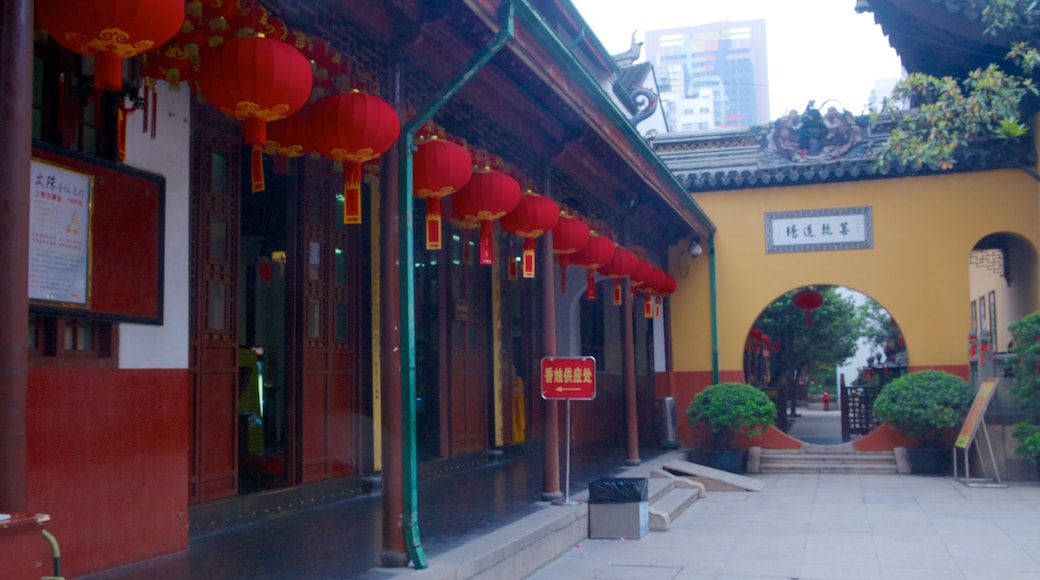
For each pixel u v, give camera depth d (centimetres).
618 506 918
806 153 1650
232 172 748
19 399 331
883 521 1023
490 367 1273
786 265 1656
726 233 1692
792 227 1661
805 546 877
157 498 580
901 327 1588
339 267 920
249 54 457
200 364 706
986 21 1247
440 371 1130
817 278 1638
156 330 579
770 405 1490
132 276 554
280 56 464
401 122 650
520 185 884
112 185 541
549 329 924
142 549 566
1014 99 1220
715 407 1486
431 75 710
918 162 1306
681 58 11581
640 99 1908
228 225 743
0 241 331
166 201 589
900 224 1606
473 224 791
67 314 504
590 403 1639
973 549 850
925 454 1457
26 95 343
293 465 834
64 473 507
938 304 1573
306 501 831
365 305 952
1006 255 1764
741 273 1678
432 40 662
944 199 1588
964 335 1556
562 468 1245
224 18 469
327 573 573
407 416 616
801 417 3122
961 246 1571
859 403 1859
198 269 705
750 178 1659
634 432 1290
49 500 496
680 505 1095
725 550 859
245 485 812
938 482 1366
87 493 522
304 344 851
